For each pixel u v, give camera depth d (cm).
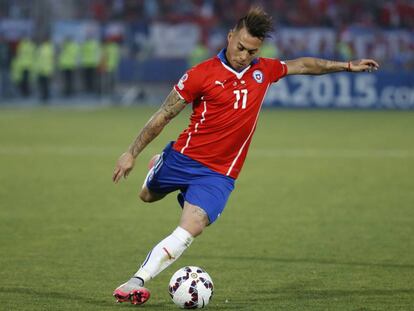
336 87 10888
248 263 2953
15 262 2942
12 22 13475
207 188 2256
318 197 4500
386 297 2436
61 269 2836
